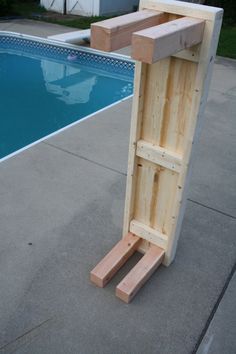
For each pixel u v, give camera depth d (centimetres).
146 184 216
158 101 187
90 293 212
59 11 1020
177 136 190
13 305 203
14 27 842
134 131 198
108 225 264
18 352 180
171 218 214
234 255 246
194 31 151
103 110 457
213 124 432
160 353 183
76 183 309
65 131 396
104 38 143
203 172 338
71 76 673
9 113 518
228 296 215
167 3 163
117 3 1027
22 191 294
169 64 174
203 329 196
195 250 248
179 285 221
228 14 986
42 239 248
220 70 630
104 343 186
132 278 212
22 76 659
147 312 203
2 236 249
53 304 204
